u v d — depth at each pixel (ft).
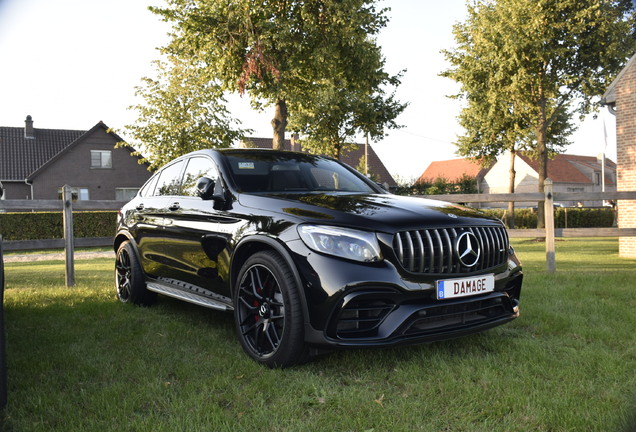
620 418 7.30
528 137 72.43
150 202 15.48
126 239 17.04
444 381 9.02
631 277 21.03
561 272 23.16
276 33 41.19
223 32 41.81
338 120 68.23
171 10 42.24
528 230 23.38
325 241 9.32
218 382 8.96
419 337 9.21
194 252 12.66
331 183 13.39
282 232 9.89
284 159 13.88
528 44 58.08
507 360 10.24
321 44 42.70
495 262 10.57
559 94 63.26
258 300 10.32
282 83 42.80
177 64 65.51
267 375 9.33
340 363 10.09
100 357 10.50
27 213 68.08
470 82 65.46
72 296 17.94
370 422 7.48
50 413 7.73
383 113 68.69
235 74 43.98
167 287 14.16
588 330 12.20
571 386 8.70
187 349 11.18
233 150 13.85
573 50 59.11
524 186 181.47
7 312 15.16
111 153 107.76
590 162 198.18
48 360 10.23
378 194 12.30
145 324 13.51
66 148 103.09
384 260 9.19
